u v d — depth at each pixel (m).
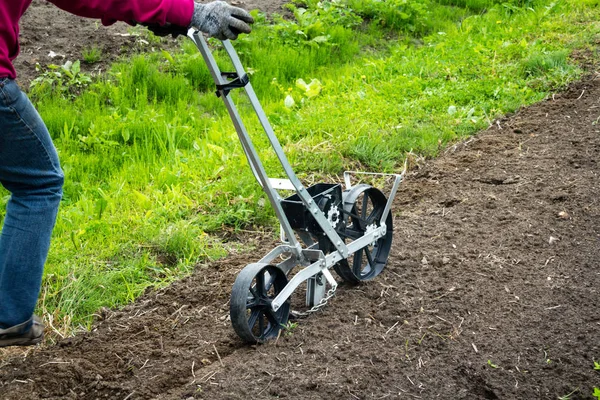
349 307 3.22
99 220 3.85
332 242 3.15
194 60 5.89
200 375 2.92
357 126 4.74
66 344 3.14
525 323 3.12
